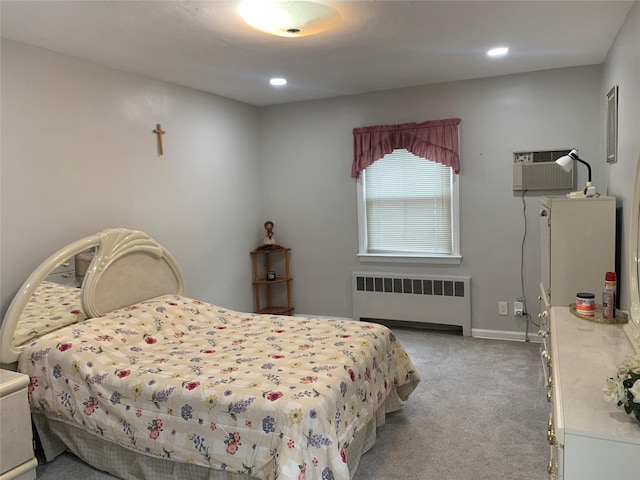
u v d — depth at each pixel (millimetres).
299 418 1919
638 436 1262
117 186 3354
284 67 3451
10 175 2672
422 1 2291
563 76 3898
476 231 4348
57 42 2738
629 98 2557
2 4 2164
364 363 2543
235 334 3012
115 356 2551
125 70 3398
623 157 2742
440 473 2393
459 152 4312
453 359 3906
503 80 4082
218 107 4398
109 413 2305
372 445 2607
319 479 1882
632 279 2115
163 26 2508
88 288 2902
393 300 4688
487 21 2621
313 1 2254
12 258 2688
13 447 2281
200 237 4176
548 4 2398
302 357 2512
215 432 2047
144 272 3340
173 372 2340
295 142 4918
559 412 1408
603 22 2699
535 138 4047
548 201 2926
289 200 5027
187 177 4016
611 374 1672
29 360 2531
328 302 5004
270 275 4957
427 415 2992
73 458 2637
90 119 3146
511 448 2586
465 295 4414
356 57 3254
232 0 2188
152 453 2193
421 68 3676
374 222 4770
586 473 1314
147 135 3607
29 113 2766
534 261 4176
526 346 4152
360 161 4625
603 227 2764
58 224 2939
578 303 2475
